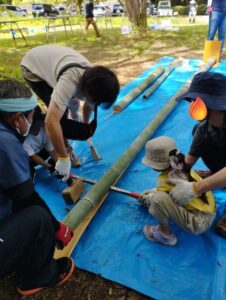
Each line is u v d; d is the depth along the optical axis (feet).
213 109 5.95
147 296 6.28
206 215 6.91
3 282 6.73
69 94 7.03
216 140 7.41
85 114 9.71
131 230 7.88
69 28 47.55
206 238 7.46
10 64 23.98
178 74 19.02
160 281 6.54
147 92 15.75
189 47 26.89
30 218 5.32
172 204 6.59
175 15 66.90
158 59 23.47
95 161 10.83
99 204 8.61
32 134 8.65
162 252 7.20
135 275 6.70
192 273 6.68
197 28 38.65
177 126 12.88
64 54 7.86
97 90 6.34
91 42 32.37
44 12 71.77
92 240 7.65
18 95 4.82
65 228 6.37
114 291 6.46
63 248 6.76
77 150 11.55
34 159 9.07
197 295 6.20
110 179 9.03
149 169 10.21
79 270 6.92
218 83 5.96
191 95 6.07
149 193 8.36
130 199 8.89
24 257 5.67
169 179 6.67
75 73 7.06
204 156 8.14
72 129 8.99
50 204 9.03
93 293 6.45
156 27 38.63
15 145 4.73
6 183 4.90
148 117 13.80
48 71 7.98
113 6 86.02
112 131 12.80
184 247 7.28
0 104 4.74
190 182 6.40
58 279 6.48
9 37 39.93
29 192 5.13
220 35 20.90
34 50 8.47
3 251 5.15
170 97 15.69
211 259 6.97
